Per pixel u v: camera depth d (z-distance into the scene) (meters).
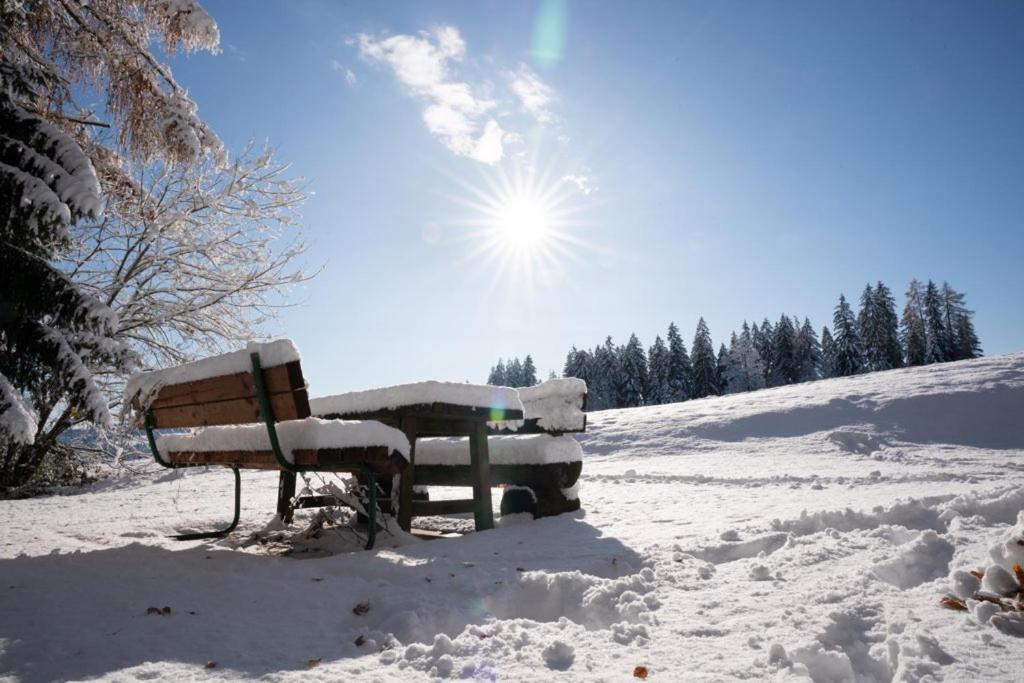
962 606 2.12
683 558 3.12
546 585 2.67
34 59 7.89
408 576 2.85
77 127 9.12
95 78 9.01
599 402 76.81
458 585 2.72
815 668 1.76
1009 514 3.51
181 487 8.78
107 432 10.33
